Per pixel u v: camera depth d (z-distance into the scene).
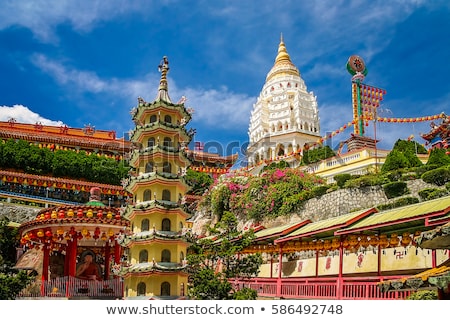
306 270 40.69
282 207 53.38
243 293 28.88
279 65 108.50
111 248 43.78
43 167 79.56
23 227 39.97
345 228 29.16
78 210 38.44
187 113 32.31
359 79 84.56
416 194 44.66
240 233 38.62
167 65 33.69
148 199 29.81
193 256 34.34
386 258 32.62
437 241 14.73
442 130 72.88
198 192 80.50
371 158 58.50
